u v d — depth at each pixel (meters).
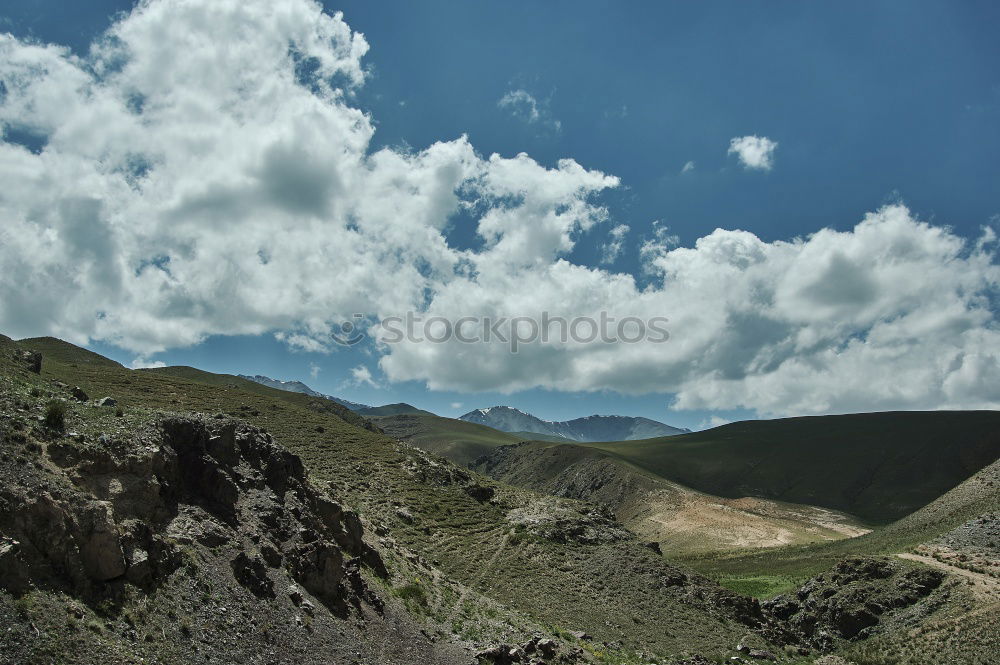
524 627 47.28
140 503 27.77
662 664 51.19
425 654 34.69
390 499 82.12
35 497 22.64
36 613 19.67
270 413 102.31
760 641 64.94
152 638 22.27
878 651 64.00
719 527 171.62
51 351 130.25
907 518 123.44
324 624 30.56
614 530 90.69
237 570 29.06
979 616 61.91
